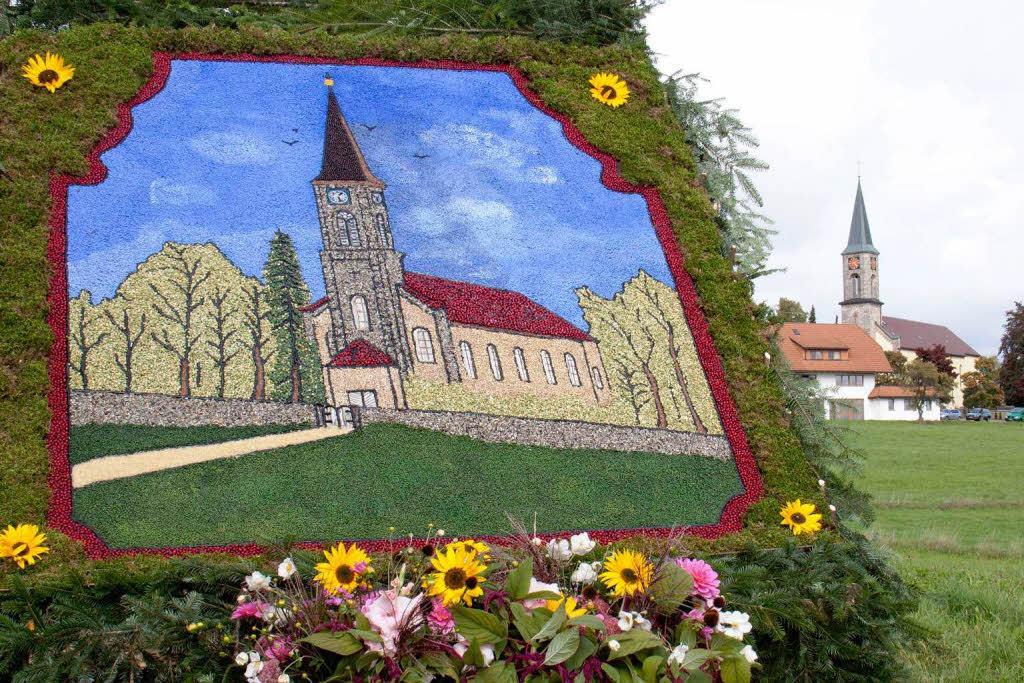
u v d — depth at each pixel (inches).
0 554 219.1
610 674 189.0
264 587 203.3
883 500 910.4
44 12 368.8
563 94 359.6
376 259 300.2
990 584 418.9
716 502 275.7
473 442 273.7
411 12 418.3
